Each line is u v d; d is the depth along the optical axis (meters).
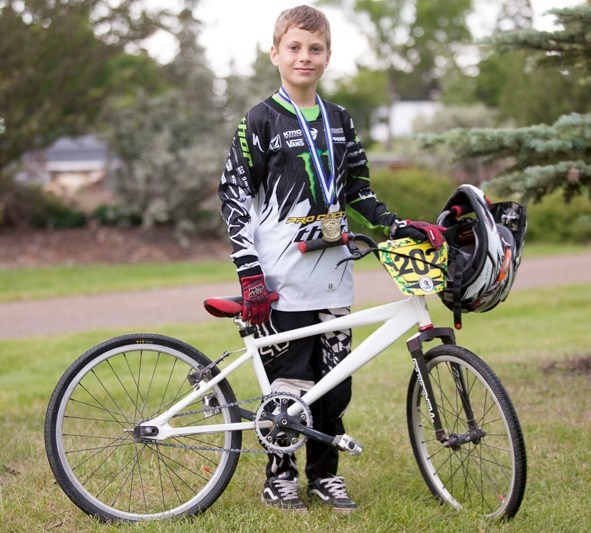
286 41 3.18
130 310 10.20
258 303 3.15
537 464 3.93
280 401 3.24
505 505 3.17
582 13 4.98
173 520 3.26
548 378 5.71
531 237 18.02
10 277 12.77
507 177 5.34
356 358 3.27
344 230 3.31
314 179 3.19
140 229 15.84
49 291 11.56
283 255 3.23
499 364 6.27
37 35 13.46
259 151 3.20
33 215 15.74
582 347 7.01
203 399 3.36
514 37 5.34
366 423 4.61
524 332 8.45
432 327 3.31
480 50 5.82
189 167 15.19
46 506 3.45
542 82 17.44
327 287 3.27
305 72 3.18
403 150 23.47
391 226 3.30
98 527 3.20
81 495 3.26
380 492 3.60
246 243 3.15
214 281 12.55
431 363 3.34
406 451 4.14
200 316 9.71
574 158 5.35
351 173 3.38
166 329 8.66
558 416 4.75
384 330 3.29
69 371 3.25
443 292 3.23
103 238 15.33
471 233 3.37
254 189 3.25
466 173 20.44
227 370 3.29
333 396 3.34
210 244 15.69
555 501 3.45
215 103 15.86
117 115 15.31
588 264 14.37
